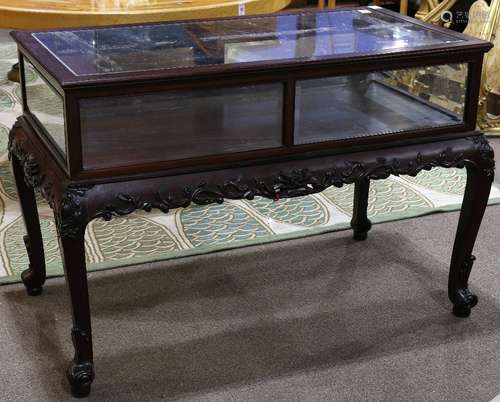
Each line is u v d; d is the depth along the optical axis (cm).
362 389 186
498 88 346
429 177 305
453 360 197
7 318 211
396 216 271
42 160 178
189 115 189
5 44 464
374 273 236
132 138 176
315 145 179
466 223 206
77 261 169
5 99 375
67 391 183
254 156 175
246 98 191
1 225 262
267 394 183
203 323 211
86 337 177
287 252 248
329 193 291
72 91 155
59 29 198
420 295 225
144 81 159
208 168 172
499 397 153
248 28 204
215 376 189
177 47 184
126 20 244
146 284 229
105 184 165
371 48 183
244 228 262
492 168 198
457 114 195
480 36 345
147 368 192
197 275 234
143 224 265
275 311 216
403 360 196
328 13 222
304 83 192
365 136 184
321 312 216
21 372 190
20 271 234
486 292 227
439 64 186
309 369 192
